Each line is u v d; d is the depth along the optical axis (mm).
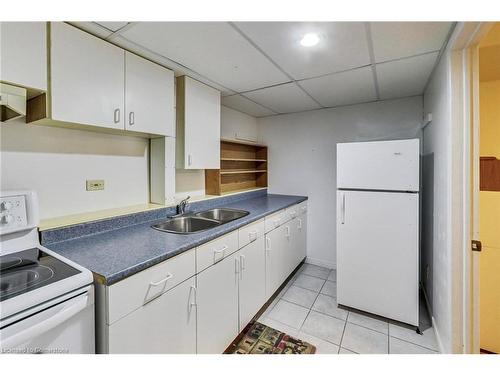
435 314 1933
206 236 1475
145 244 1331
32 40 1146
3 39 1060
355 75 2066
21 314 776
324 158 3209
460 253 1420
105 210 1759
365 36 1452
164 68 1834
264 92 2500
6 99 1090
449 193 1441
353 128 2996
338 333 1951
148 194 2086
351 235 2230
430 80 2131
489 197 1768
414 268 1998
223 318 1642
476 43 1343
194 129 2154
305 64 1836
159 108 1799
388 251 2088
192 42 1506
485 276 1777
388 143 2062
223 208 2430
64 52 1260
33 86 1151
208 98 2291
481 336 1797
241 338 1883
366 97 2682
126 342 1040
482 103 2066
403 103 2699
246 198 3062
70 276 939
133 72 1611
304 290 2646
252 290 2006
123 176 1881
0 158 1276
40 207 1427
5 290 833
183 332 1323
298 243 3049
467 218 1399
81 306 928
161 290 1190
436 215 1892
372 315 2186
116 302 998
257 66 1868
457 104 1411
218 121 2426
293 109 3207
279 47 1577
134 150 1960
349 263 2252
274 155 3572
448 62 1448
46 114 1223
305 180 3354
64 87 1264
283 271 2623
